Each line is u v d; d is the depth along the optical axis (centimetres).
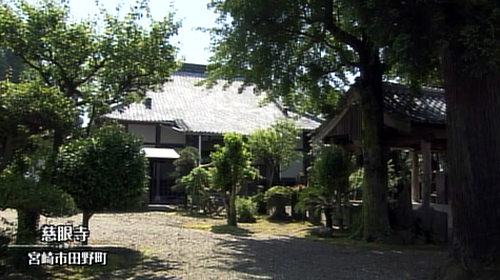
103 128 903
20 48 909
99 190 780
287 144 2214
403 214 1188
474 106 623
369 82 1154
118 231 1201
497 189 610
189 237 1135
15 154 738
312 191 1434
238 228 1376
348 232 1277
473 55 560
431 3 581
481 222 610
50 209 635
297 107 1373
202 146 2311
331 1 1038
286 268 759
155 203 2127
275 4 1026
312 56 1230
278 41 1113
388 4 605
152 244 1000
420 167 1655
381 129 1153
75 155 787
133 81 1007
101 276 676
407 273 733
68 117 704
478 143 618
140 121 2145
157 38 992
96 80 995
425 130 1157
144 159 849
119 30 977
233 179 1430
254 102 2748
